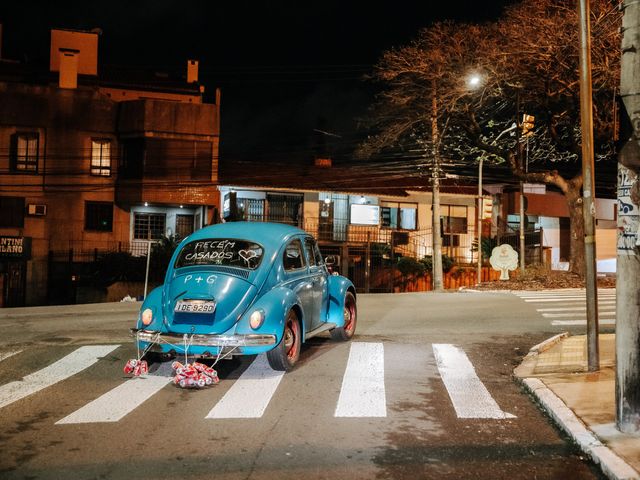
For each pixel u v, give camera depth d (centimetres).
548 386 808
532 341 1188
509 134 2736
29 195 3272
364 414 712
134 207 3425
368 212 3859
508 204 4016
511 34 2259
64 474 529
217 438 626
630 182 605
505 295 2092
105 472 534
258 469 542
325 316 1084
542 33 2170
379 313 1584
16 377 906
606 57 2086
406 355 1043
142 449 593
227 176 3781
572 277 2612
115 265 3038
